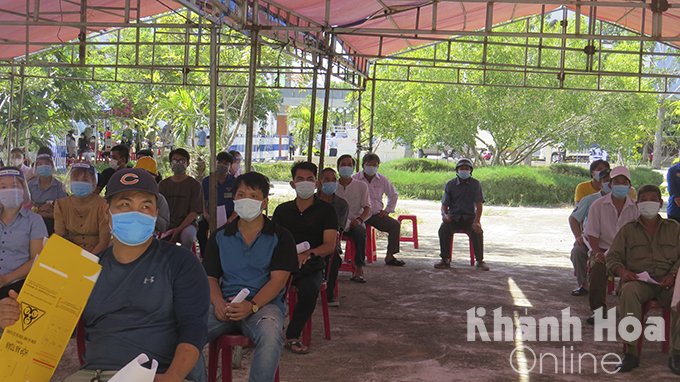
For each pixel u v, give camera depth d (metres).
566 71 12.84
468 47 23.80
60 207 6.36
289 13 9.30
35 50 13.29
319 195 8.17
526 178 24.61
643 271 6.25
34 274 2.90
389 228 10.99
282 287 4.71
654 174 28.38
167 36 19.77
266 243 4.77
